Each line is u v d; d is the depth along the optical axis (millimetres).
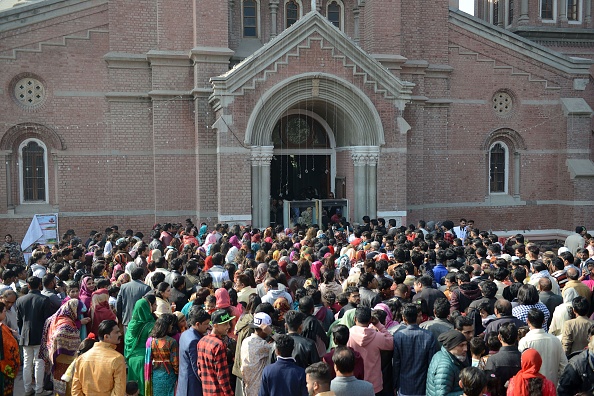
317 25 21625
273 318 8438
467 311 8789
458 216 26250
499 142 26906
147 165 23359
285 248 14328
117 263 13477
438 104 25672
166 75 22859
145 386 8281
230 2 23891
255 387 7465
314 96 22031
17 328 10820
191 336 7871
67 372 7504
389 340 7785
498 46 26203
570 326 8336
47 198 22672
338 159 25156
